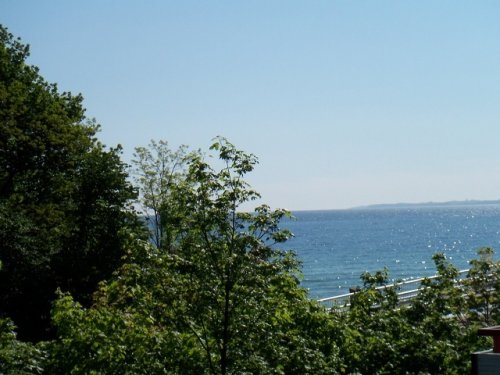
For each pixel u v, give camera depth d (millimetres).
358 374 15625
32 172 40750
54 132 40281
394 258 119000
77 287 39562
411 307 18859
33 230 40156
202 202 13039
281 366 13562
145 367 13344
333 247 148250
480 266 20594
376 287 20438
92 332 13602
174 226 13430
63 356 13727
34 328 38750
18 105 39781
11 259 38406
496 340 9594
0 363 13703
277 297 13867
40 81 44844
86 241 40812
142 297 13289
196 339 13547
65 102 45812
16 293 38812
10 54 44375
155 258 13102
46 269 39406
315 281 87188
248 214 13180
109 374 13383
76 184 41500
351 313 18234
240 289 13125
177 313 13289
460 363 16312
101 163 41844
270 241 13461
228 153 13070
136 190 40438
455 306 19844
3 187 39875
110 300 14234
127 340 13500
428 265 104812
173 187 13367
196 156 13188
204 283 13070
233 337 13359
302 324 16125
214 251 13219
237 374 13195
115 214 40219
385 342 16625
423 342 16641
